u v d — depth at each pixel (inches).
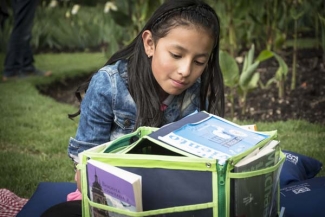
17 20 196.5
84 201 60.2
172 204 56.6
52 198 89.4
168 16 69.2
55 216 71.9
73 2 297.9
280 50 197.9
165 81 70.4
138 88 75.4
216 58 78.4
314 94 162.1
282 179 92.0
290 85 170.2
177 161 55.3
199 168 55.0
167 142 57.7
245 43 211.2
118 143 63.3
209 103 81.6
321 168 107.0
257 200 58.1
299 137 133.6
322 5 197.3
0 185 113.9
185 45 67.7
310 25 230.1
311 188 85.7
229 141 59.1
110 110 77.4
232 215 56.4
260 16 184.7
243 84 146.6
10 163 124.8
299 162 99.7
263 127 141.0
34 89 184.7
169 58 68.9
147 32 73.0
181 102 79.4
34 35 251.1
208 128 61.4
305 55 199.9
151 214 55.6
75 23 255.9
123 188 53.8
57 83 197.0
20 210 88.2
